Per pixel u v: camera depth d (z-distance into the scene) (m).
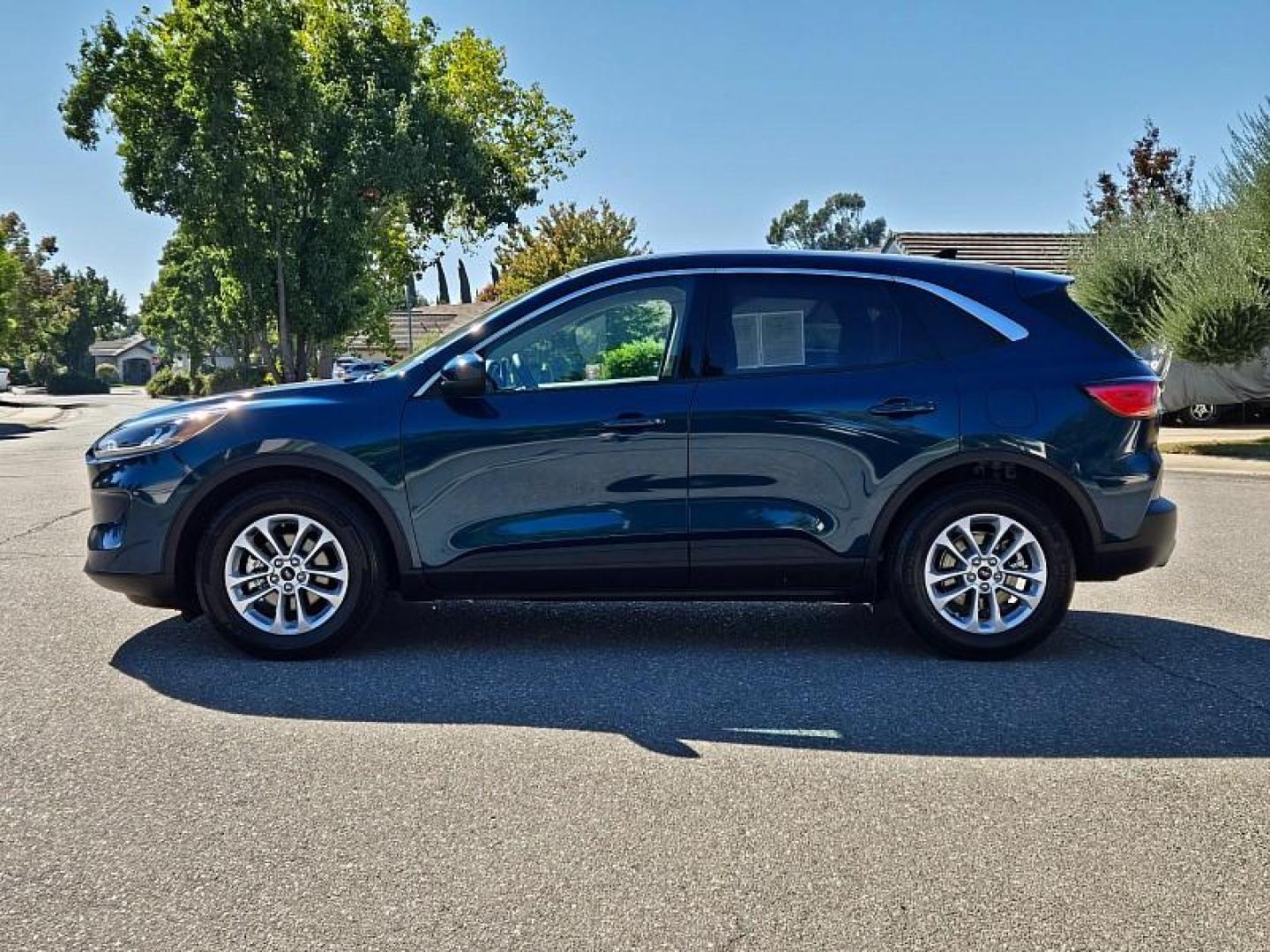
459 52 42.50
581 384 4.96
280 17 33.09
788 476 4.90
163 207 34.00
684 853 3.03
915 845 3.08
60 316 92.88
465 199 38.91
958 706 4.31
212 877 2.89
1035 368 4.97
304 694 4.44
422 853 3.03
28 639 5.30
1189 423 19.22
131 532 4.89
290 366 34.88
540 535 4.90
